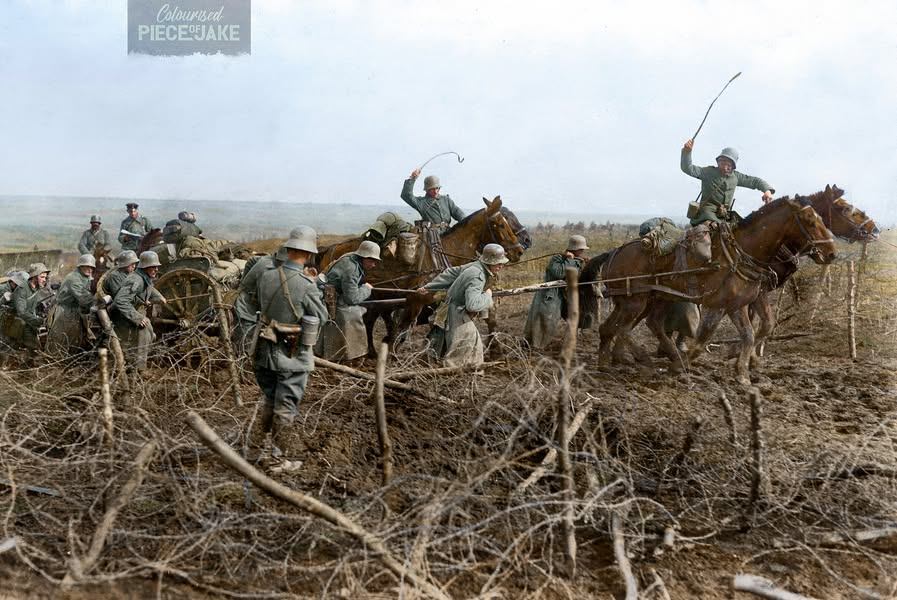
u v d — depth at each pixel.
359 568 4.40
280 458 5.89
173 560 4.44
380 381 5.23
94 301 9.38
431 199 11.39
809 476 5.64
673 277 9.59
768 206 9.28
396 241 10.24
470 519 4.95
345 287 8.90
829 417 7.61
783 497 5.46
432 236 10.54
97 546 4.16
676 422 6.91
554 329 10.20
